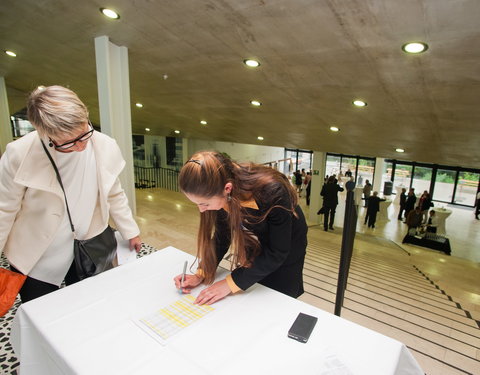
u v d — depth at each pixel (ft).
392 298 9.30
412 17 5.76
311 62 8.63
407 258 16.85
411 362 2.54
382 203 31.42
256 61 9.28
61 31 10.02
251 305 2.99
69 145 3.11
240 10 6.82
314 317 2.77
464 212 35.60
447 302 9.45
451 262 16.60
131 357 2.29
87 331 2.58
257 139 25.64
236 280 3.06
